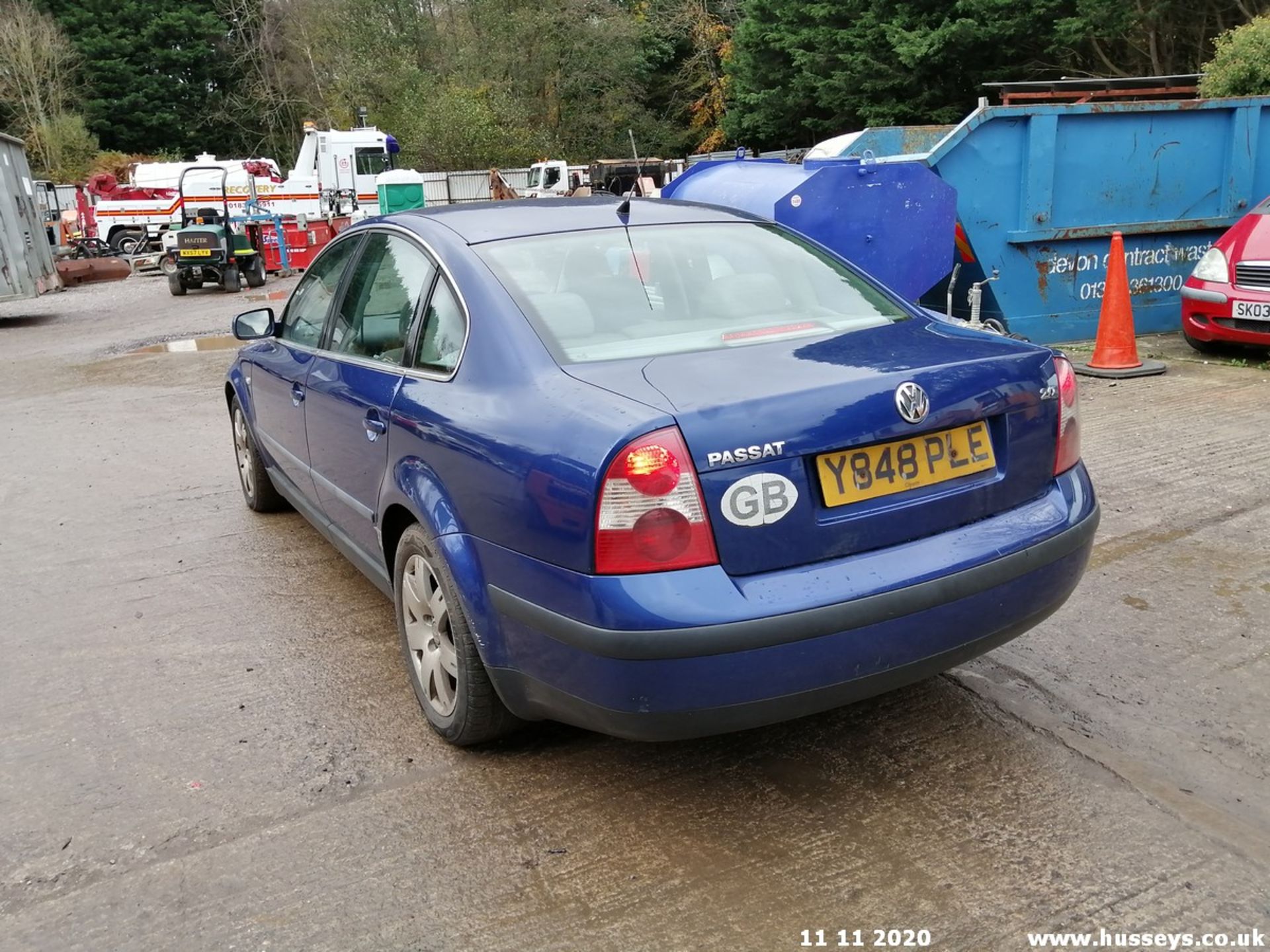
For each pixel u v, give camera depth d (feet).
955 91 94.12
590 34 139.13
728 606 7.97
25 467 23.73
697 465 8.00
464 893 8.54
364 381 11.92
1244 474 17.87
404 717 11.50
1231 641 12.23
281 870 8.93
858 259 23.85
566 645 8.43
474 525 9.36
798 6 104.01
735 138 120.67
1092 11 75.25
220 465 22.98
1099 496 17.26
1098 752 10.13
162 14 174.70
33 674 12.92
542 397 9.02
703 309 10.66
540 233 11.37
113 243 98.12
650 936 7.95
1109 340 25.66
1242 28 41.70
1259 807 9.20
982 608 8.98
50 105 155.74
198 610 14.79
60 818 9.80
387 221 12.89
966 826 9.12
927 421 8.78
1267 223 25.80
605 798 9.81
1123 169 28.45
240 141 181.88
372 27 144.15
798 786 9.86
